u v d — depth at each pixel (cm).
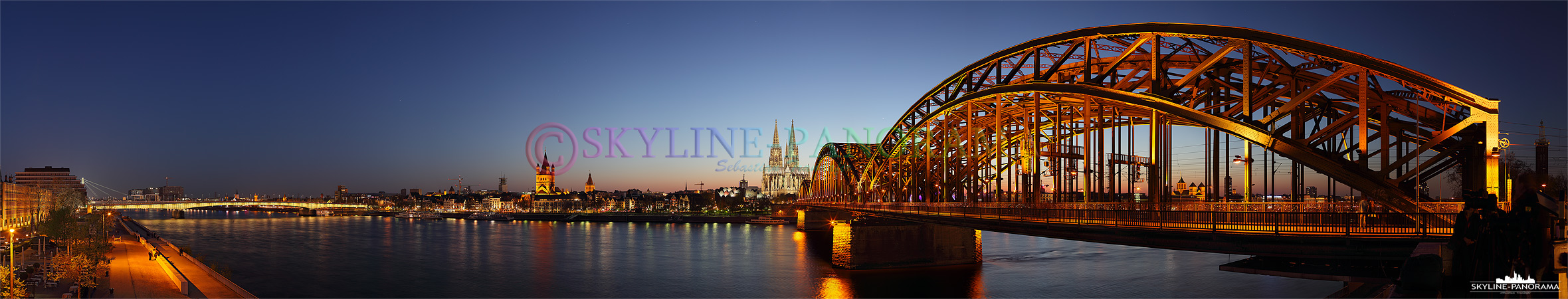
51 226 14200
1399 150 5278
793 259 13138
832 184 18125
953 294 8844
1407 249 3153
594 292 9575
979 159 9394
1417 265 2069
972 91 7281
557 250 15600
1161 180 6241
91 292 8550
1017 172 8119
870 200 13338
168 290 8681
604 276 11125
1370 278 3538
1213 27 4703
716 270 11631
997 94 6575
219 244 17650
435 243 18238
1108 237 4338
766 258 13488
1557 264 2150
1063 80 6600
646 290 9688
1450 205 3947
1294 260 3803
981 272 10400
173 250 14300
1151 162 5162
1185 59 5612
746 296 9138
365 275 11331
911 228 11162
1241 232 3584
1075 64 6372
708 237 19675
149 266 11194
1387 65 4109
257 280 10712
